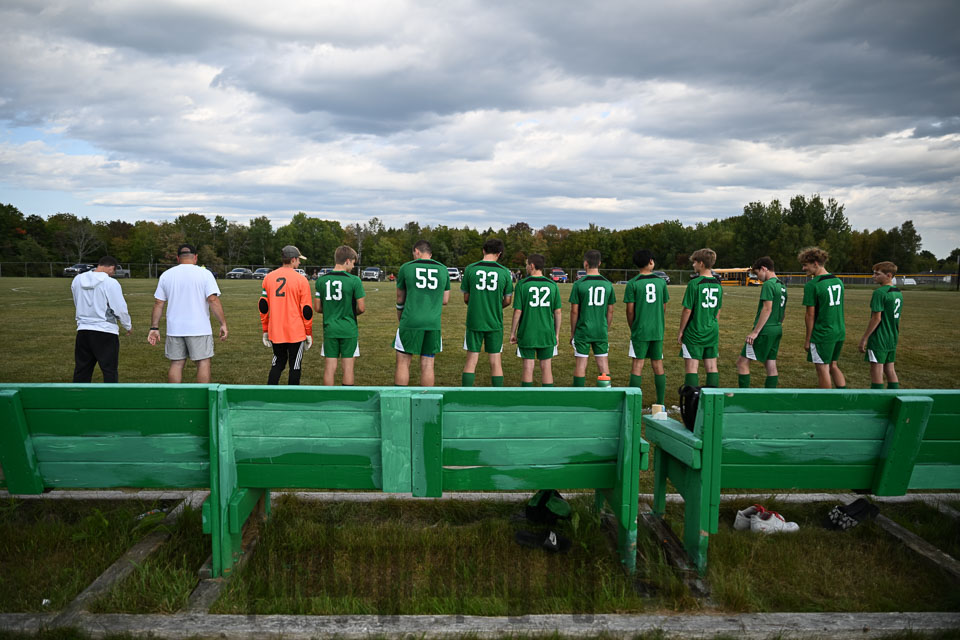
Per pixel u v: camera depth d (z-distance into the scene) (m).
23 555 2.96
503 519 3.36
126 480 2.70
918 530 3.35
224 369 8.28
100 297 5.84
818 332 6.28
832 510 3.46
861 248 66.75
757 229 66.38
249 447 2.64
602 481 2.76
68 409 2.58
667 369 8.85
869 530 3.31
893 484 2.70
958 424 2.65
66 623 2.32
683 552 2.93
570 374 8.43
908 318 17.06
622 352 10.54
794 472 2.73
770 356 6.67
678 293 30.84
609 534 3.25
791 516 3.59
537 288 6.24
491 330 6.35
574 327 6.53
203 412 2.60
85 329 5.84
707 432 2.61
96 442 2.64
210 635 2.29
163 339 10.89
